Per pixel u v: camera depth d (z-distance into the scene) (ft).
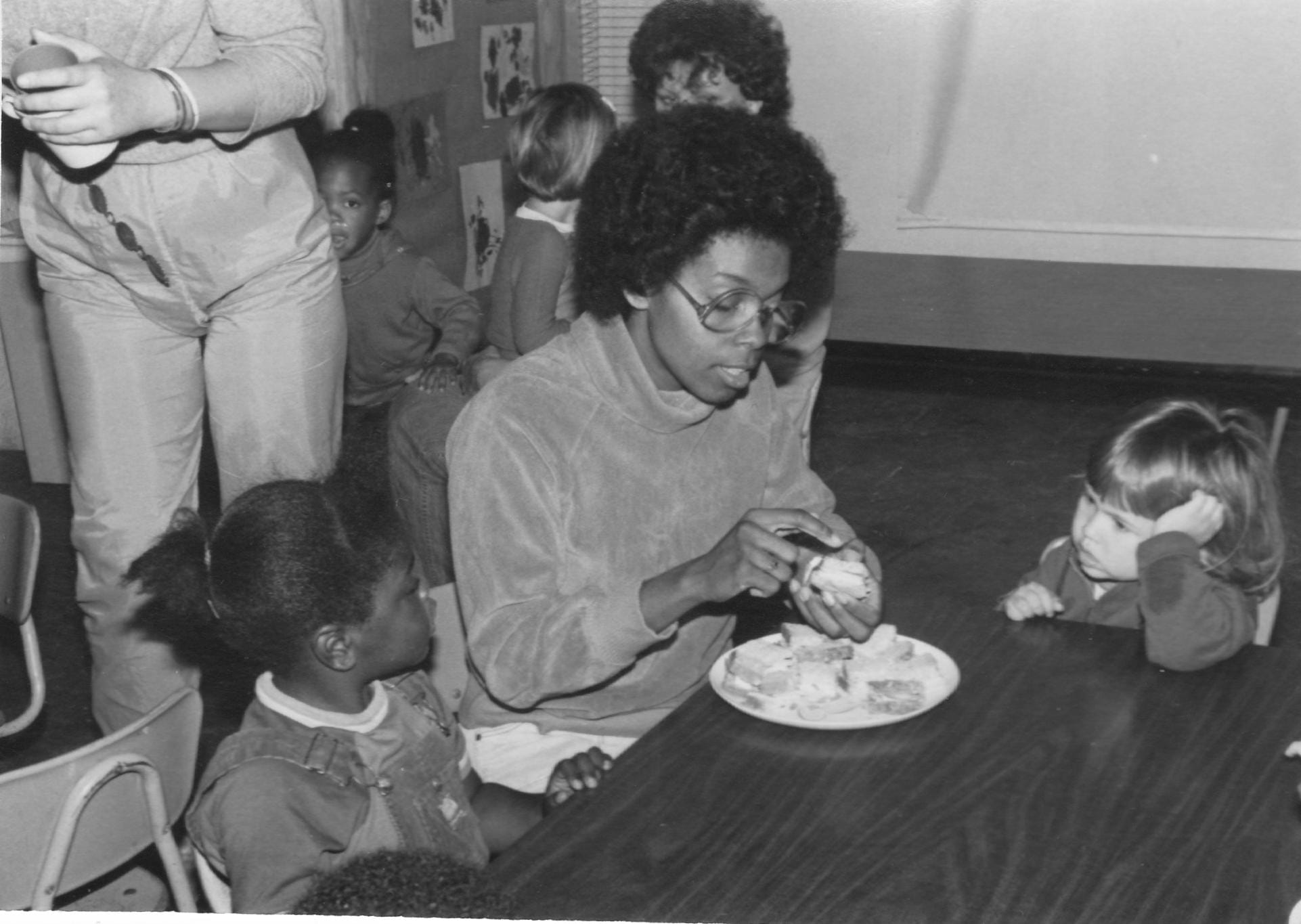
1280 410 9.82
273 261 7.21
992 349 9.57
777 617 7.85
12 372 14.01
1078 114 18.38
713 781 4.52
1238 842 4.16
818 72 18.90
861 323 10.32
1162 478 5.86
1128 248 18.71
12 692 10.21
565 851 4.13
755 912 3.84
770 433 6.18
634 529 5.72
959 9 18.31
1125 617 6.33
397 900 3.52
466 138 15.60
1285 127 17.83
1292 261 18.21
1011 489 14.58
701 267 5.07
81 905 5.70
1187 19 17.74
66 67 6.08
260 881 4.55
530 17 16.71
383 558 5.00
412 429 9.01
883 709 4.95
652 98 8.28
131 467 7.39
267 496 5.02
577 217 5.62
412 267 11.28
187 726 5.16
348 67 13.23
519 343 10.18
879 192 19.25
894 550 13.05
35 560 6.71
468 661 6.00
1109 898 3.89
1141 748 4.74
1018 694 5.15
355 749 4.95
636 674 5.82
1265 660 5.42
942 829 4.24
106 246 6.94
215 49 7.00
